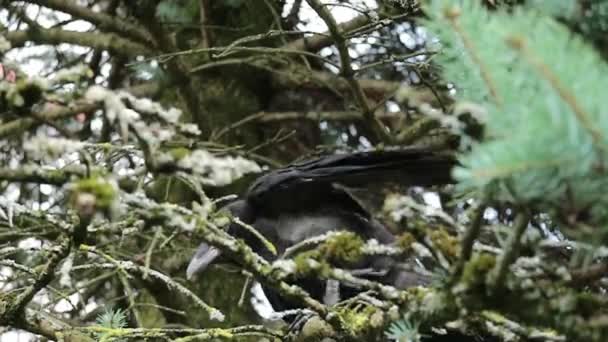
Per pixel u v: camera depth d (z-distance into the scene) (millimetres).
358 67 8508
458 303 3586
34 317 5133
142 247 8680
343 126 10086
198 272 6480
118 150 4578
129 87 10047
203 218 3873
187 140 6148
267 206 6387
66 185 3586
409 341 3791
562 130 2459
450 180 5301
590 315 3449
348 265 5723
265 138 10445
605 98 2436
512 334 3850
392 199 3840
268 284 4117
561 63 2475
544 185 2629
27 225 7145
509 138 2566
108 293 9375
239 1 9391
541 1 2928
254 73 10477
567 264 3965
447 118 3227
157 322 9461
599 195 2684
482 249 3773
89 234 4594
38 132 7676
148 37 9406
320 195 6316
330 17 7176
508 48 2633
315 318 4910
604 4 2889
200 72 10500
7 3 9195
